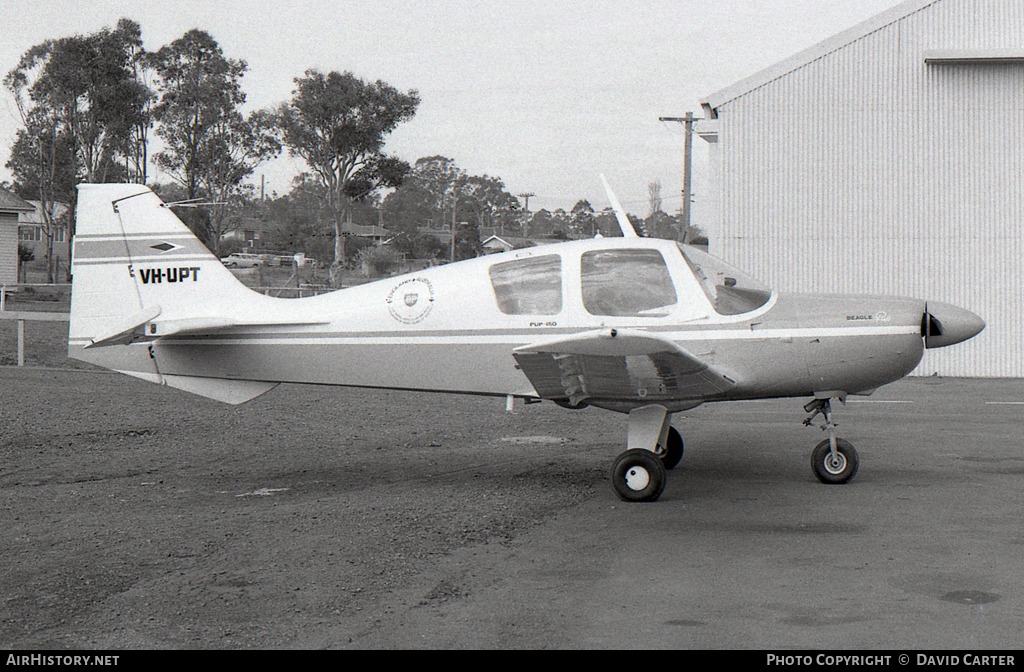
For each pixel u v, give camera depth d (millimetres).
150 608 4438
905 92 17641
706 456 8906
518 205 102312
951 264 17625
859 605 4461
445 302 7730
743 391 7445
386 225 106250
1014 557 5254
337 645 3967
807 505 6711
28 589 4723
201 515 6441
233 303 8164
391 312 7828
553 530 6051
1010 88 17281
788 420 11477
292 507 6711
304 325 7953
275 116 56719
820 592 4680
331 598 4605
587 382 7113
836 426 10945
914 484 7406
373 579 4930
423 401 13102
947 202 17594
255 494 7207
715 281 7555
